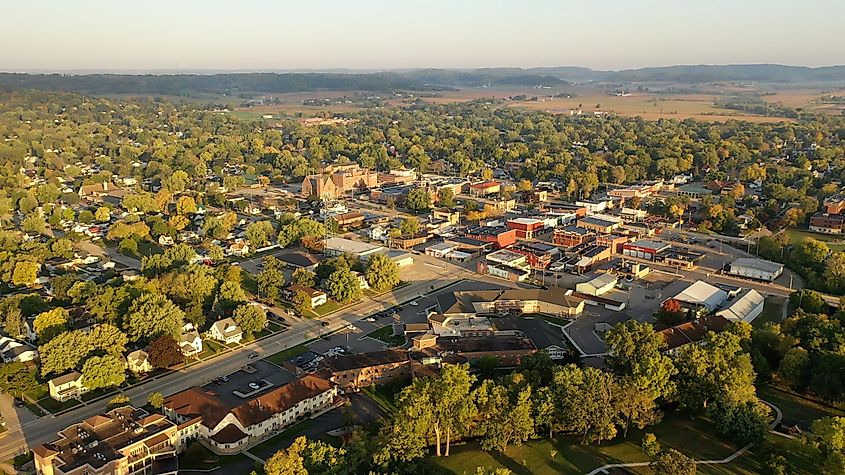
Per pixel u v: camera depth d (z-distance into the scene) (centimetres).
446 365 16288
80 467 13275
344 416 15825
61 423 16162
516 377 16075
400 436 13862
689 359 16388
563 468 14062
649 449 13700
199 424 15400
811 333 18475
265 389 17812
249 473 14150
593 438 14900
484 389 15062
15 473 14062
